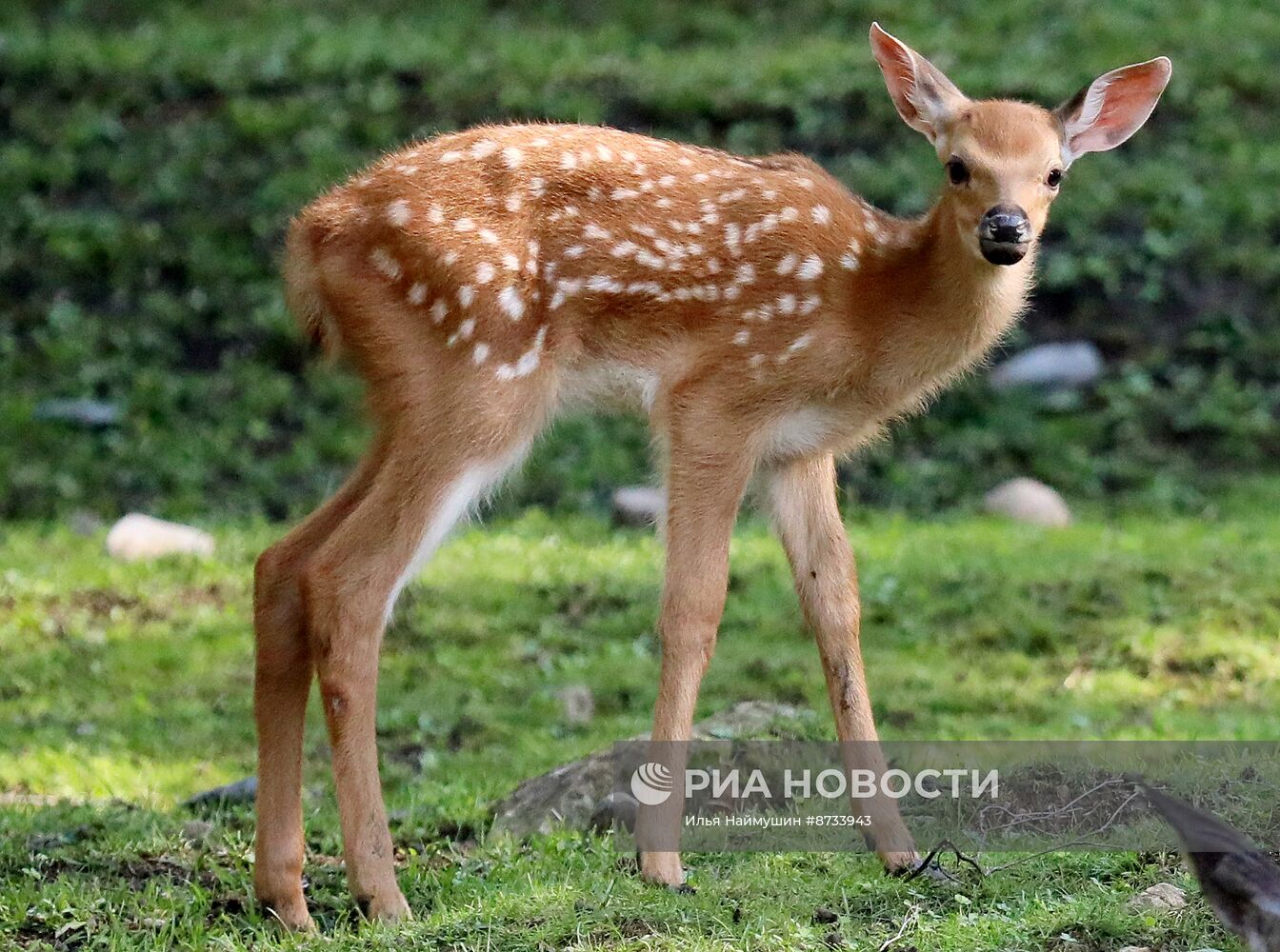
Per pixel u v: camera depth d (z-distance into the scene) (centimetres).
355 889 809
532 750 1165
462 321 838
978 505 1794
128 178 2234
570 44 2595
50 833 955
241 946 770
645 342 886
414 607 1461
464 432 834
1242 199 2217
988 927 753
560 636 1410
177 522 1716
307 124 2317
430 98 2367
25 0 2731
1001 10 2667
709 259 878
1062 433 1916
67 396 1938
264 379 1978
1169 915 751
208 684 1323
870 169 2217
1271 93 2433
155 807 1030
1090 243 2153
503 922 777
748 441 877
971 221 884
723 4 2748
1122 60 2469
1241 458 1892
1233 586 1491
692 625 849
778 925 765
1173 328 2075
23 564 1569
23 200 2194
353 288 852
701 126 2328
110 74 2405
